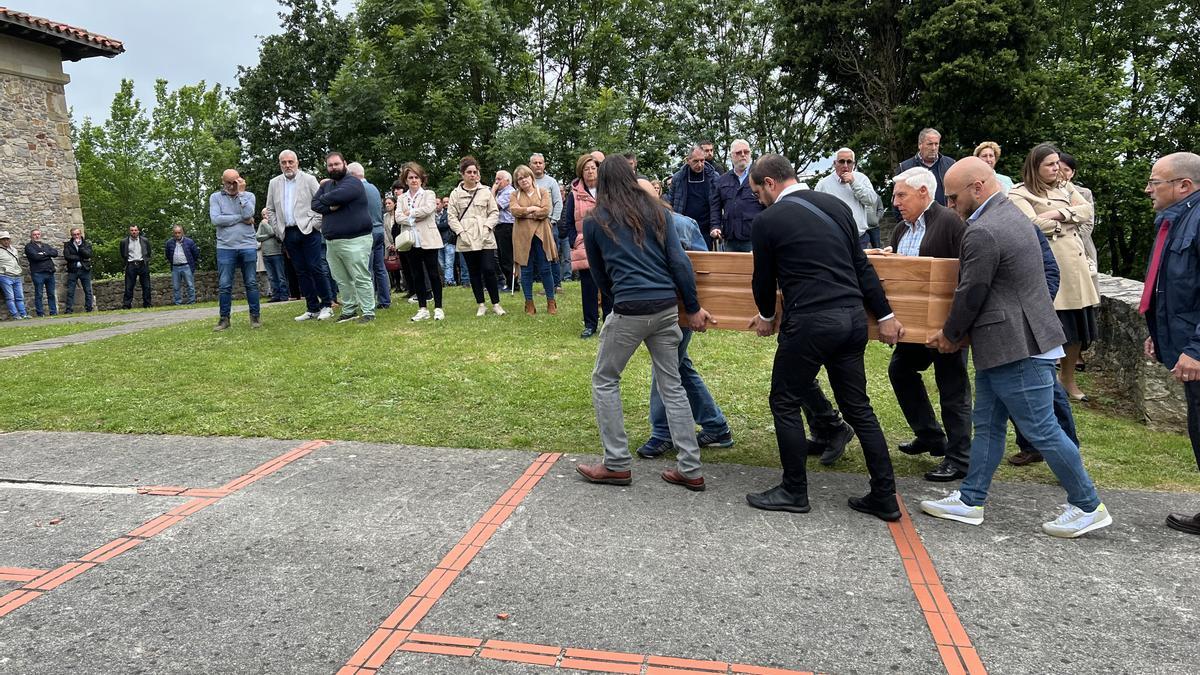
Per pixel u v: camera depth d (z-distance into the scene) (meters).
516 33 25.42
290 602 2.95
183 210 46.44
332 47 28.09
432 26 23.97
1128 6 28.27
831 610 2.87
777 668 2.51
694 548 3.39
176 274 17.70
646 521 3.69
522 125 22.69
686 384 4.74
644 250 3.93
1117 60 29.16
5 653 2.62
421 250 8.53
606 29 26.72
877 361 7.00
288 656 2.59
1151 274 3.83
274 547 3.43
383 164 24.59
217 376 6.51
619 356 4.05
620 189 3.98
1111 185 23.33
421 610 2.88
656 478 4.31
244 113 27.70
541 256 8.79
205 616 2.85
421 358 6.89
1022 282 3.45
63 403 5.88
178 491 4.13
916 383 4.49
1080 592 3.01
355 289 8.68
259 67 27.91
